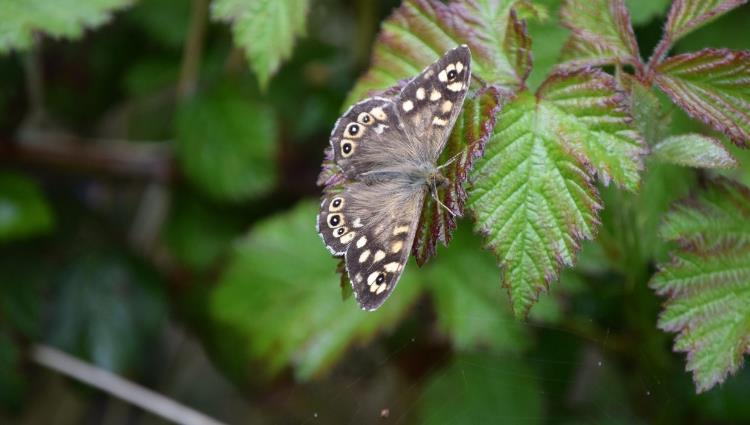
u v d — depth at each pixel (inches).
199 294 27.7
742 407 25.9
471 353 26.8
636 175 23.3
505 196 23.5
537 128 23.5
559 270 23.4
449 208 23.4
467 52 23.3
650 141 23.9
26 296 27.8
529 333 26.1
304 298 26.6
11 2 25.8
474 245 26.4
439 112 23.5
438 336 26.6
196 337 27.8
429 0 24.0
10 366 27.5
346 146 23.7
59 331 27.7
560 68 23.9
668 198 25.0
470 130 23.5
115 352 27.7
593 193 23.4
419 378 27.2
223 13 25.3
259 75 25.2
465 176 23.3
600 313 26.0
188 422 27.6
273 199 27.8
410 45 24.0
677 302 24.1
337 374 27.6
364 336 26.3
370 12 27.7
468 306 26.2
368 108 23.7
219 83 27.7
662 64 23.8
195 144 27.5
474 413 26.7
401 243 23.4
